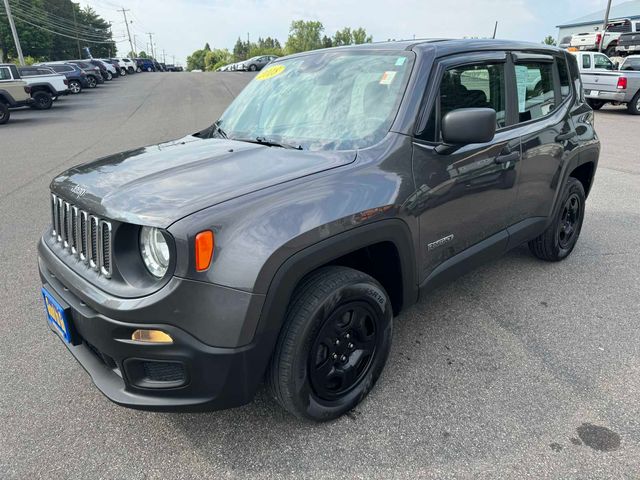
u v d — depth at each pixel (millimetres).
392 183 2389
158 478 2104
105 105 20109
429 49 2803
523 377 2752
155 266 1942
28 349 3035
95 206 2072
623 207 5930
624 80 14797
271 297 1954
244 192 2051
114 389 2080
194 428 2379
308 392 2232
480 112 2371
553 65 3807
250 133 3016
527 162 3357
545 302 3604
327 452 2229
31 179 7660
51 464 2168
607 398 2576
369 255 2568
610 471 2109
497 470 2121
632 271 4129
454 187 2748
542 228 3787
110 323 1940
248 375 1999
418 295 2721
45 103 18875
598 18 48125
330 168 2299
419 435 2324
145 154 2750
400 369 2826
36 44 74062
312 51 3426
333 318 2234
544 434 2326
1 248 4711
